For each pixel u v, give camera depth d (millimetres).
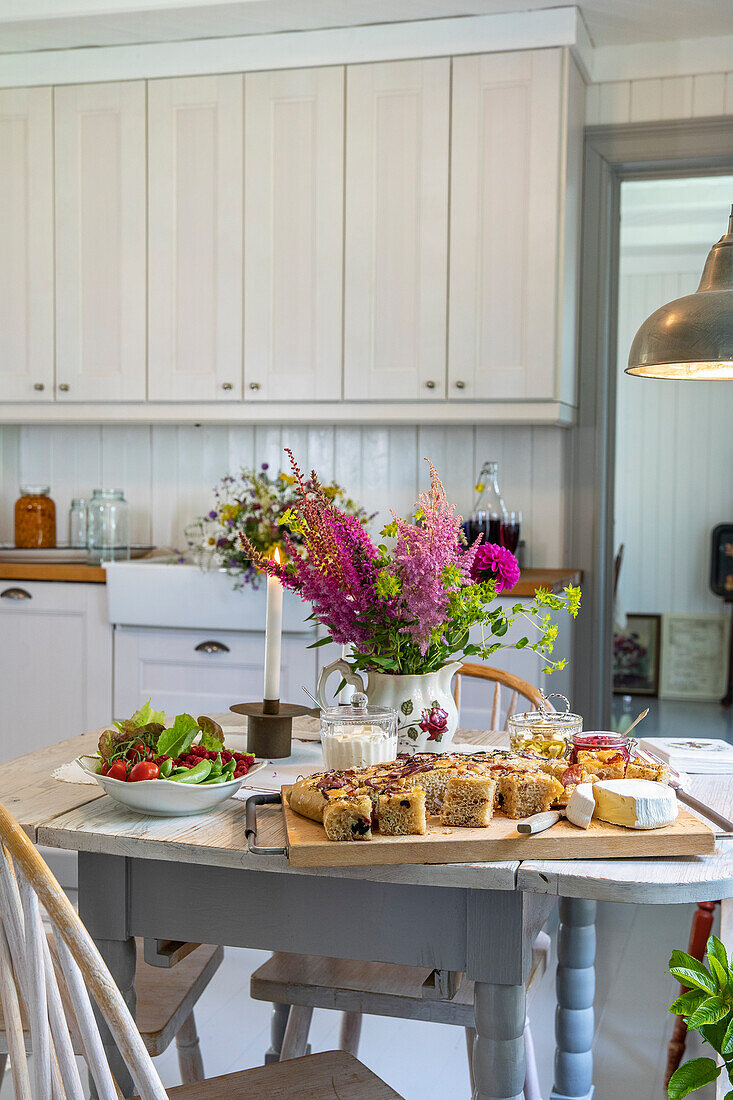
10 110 3695
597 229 3600
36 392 3736
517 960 1185
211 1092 1318
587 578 3691
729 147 3482
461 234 3336
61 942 1032
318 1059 1411
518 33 3252
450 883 1161
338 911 1249
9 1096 1896
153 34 3469
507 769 1304
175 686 3453
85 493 4105
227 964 2887
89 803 1421
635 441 5434
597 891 1126
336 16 3295
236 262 3527
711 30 3412
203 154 3537
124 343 3646
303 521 1539
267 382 3520
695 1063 1317
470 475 3756
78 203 3658
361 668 1583
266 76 3465
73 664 3555
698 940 2404
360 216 3414
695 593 5492
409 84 3354
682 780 1482
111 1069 1356
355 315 3434
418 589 1472
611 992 2711
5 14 3369
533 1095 1853
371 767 1349
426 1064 2357
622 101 3564
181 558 3770
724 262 1709
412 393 3398
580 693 3723
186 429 3996
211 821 1333
